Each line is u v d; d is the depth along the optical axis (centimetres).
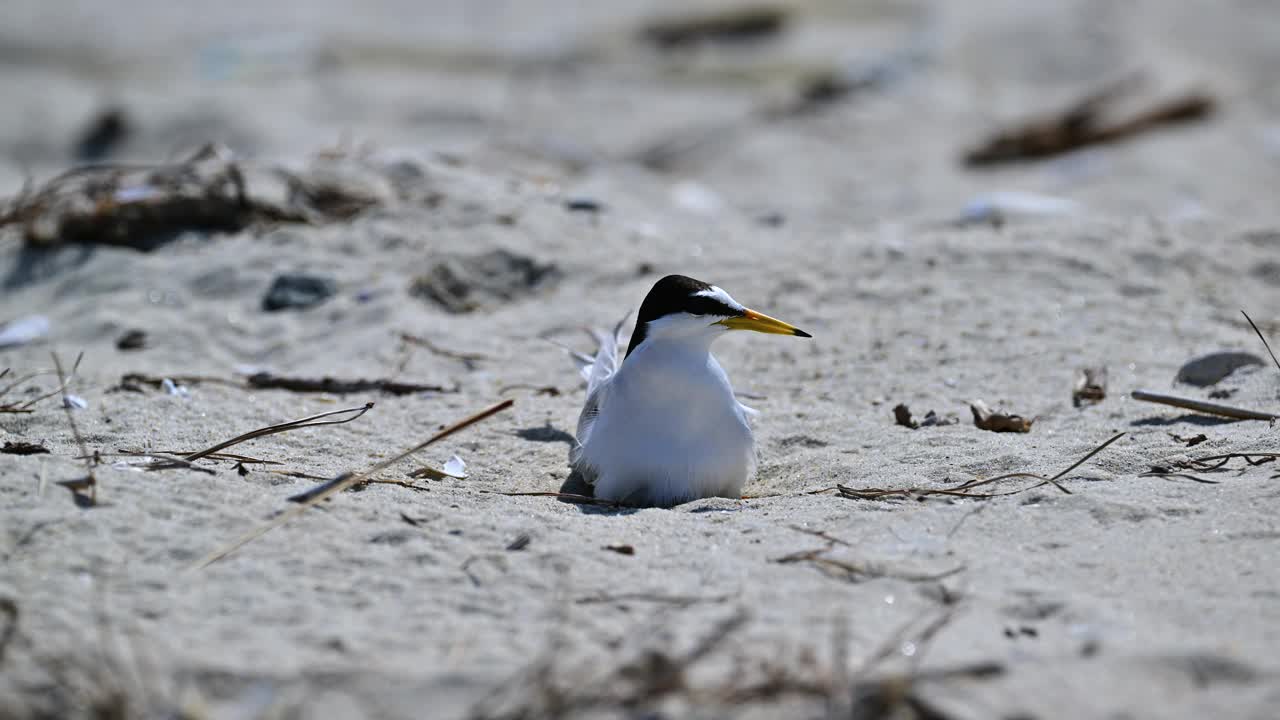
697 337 843
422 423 1004
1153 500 763
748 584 662
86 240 1417
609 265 1359
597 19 3506
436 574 675
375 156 1619
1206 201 1841
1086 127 2244
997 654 570
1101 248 1359
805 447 949
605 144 2417
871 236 1446
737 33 3294
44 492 735
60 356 1193
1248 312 1219
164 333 1243
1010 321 1201
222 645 588
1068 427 957
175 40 3219
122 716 518
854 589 655
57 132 2508
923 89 2730
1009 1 3388
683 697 536
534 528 741
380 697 545
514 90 2828
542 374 1140
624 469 843
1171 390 1030
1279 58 2816
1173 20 3092
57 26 3269
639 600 644
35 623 600
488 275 1339
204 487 768
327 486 779
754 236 1470
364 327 1244
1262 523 720
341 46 3173
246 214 1448
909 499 805
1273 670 544
